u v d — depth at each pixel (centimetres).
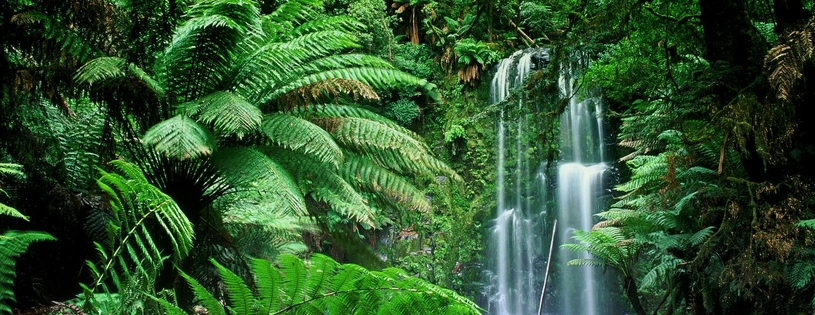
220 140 352
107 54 291
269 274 100
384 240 1052
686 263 407
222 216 422
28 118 305
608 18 463
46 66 283
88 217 279
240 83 360
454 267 1061
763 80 359
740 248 395
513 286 1054
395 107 1174
